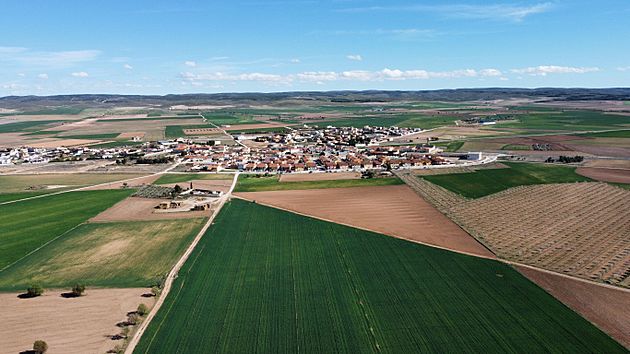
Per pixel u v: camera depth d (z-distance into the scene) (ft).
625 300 252.21
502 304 249.96
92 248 351.46
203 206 455.63
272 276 293.02
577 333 220.02
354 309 248.32
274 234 374.43
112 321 239.91
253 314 245.04
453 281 279.90
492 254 322.96
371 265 306.96
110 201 500.74
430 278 284.82
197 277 293.64
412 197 483.51
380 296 262.67
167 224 407.44
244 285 280.51
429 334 222.69
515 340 215.92
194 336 224.33
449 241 349.82
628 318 233.55
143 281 289.74
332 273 295.89
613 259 308.40
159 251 341.21
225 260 321.11
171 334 226.38
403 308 248.32
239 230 386.32
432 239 354.74
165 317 243.19
